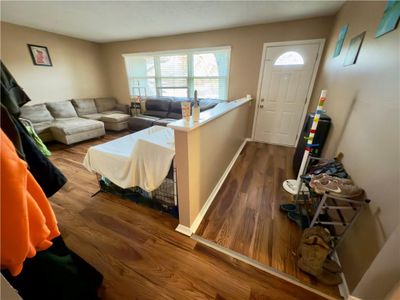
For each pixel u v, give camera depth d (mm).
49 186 925
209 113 1681
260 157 3137
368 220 1049
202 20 3076
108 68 5184
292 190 2070
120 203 1911
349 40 1949
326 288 1146
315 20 2920
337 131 1865
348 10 2150
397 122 941
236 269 1257
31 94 3756
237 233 1554
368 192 1097
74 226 1612
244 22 3160
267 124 3820
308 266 1196
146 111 4758
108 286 1148
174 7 2553
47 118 3730
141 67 4766
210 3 2424
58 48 4074
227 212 1806
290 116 3590
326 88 2596
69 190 2129
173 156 1392
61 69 4199
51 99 4109
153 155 1472
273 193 2117
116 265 1278
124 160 1621
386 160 975
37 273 776
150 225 1627
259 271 1246
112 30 3717
